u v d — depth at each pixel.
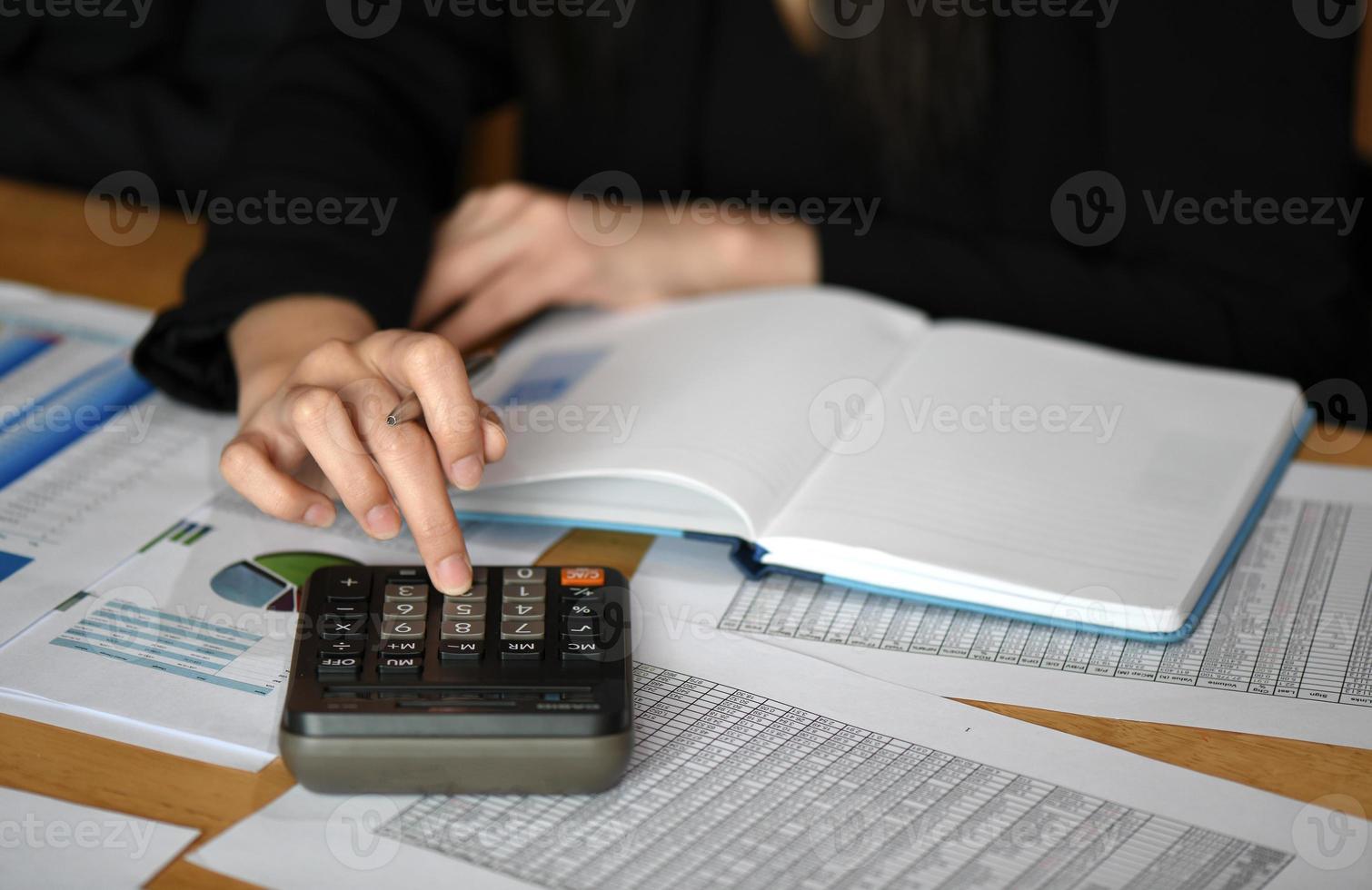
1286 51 1.33
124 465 1.05
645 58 1.58
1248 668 0.94
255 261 1.13
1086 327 1.26
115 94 1.69
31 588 0.95
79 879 0.82
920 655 0.94
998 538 0.98
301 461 0.99
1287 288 1.29
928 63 1.47
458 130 1.41
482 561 0.99
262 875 0.83
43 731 0.88
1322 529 1.03
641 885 0.83
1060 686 0.93
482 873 0.83
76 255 1.26
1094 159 1.49
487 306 1.18
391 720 0.85
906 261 1.25
